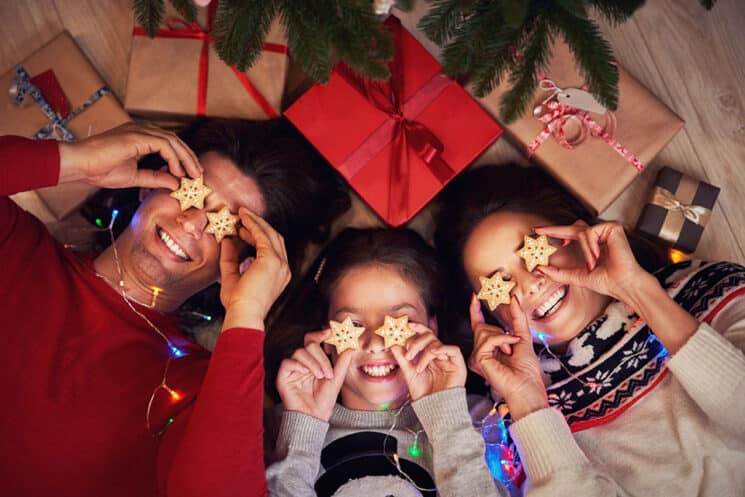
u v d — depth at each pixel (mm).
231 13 1400
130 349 1709
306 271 2080
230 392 1422
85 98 1967
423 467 1730
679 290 1756
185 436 1416
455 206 1931
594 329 1763
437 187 1832
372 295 1783
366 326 1771
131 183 1652
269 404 2053
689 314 1601
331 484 1707
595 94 1373
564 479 1537
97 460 1593
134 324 1754
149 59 1956
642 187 2064
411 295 1802
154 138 1602
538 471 1568
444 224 1957
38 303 1656
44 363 1607
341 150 1825
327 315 1884
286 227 1881
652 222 1941
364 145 1826
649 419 1706
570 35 1346
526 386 1651
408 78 1842
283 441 1691
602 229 1654
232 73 1939
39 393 1585
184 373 1707
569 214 1903
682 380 1584
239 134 1814
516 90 1427
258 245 1592
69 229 2045
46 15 2107
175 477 1384
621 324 1749
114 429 1614
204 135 1828
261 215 1812
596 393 1748
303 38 1360
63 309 1678
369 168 1836
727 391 1539
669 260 1960
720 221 2061
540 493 1542
